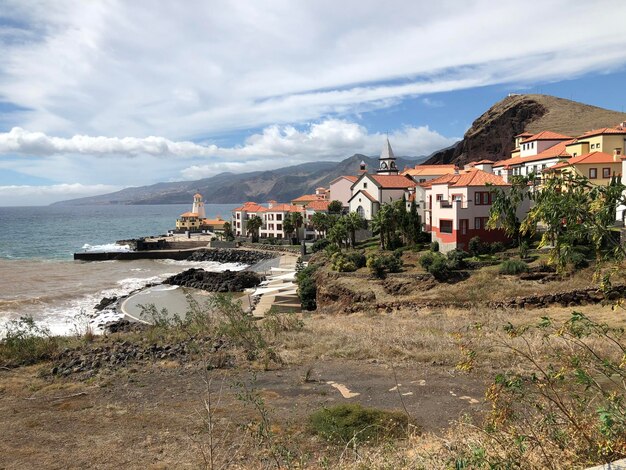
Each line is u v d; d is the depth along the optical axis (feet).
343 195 340.39
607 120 503.20
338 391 55.77
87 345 81.71
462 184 173.17
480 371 59.41
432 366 64.80
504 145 603.26
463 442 29.86
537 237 165.58
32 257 383.86
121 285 244.42
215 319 99.55
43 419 48.98
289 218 352.49
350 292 155.63
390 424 42.98
